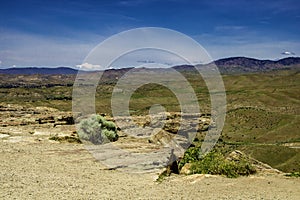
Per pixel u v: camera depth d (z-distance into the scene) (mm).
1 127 28375
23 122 30719
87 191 11945
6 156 17609
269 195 11828
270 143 100125
